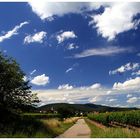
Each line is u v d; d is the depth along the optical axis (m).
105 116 62.78
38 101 28.39
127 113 49.56
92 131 37.00
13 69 27.02
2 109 26.94
